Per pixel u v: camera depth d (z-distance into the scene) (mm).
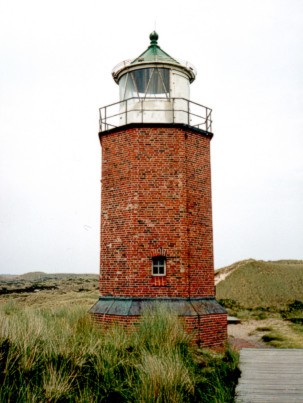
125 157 14266
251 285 45312
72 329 10984
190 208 14055
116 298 13609
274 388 7691
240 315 25641
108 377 7535
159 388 6918
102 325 13266
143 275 13422
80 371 7539
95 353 8273
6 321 8070
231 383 8031
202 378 8156
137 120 14648
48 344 7969
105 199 14680
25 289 53625
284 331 18016
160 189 13883
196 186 14445
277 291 42656
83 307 17000
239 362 9406
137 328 10953
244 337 16766
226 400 7145
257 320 23156
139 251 13562
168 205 13812
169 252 13555
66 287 59719
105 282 14148
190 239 13859
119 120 15547
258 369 8883
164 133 14172
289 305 35562
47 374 6906
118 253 13914
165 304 13062
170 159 14062
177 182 13953
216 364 9562
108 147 14883
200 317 13000
